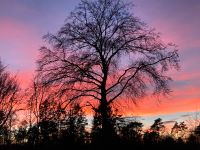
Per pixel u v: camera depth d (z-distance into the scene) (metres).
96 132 31.53
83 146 33.66
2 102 39.50
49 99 29.00
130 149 30.69
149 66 28.42
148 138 32.97
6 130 44.34
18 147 41.53
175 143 33.28
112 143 30.47
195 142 33.88
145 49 28.70
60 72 28.70
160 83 28.17
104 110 29.28
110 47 28.88
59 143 35.78
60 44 28.98
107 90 29.28
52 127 39.91
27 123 43.34
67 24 29.31
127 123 30.64
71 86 28.73
